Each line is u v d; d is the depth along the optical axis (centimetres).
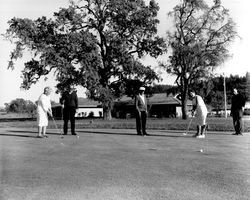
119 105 7688
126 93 4866
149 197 534
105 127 2406
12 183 629
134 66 4531
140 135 1645
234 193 555
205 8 4862
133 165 805
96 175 697
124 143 1274
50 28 4375
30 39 4200
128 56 4534
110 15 4578
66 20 4369
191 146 1170
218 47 4881
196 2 4819
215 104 8269
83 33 4234
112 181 643
